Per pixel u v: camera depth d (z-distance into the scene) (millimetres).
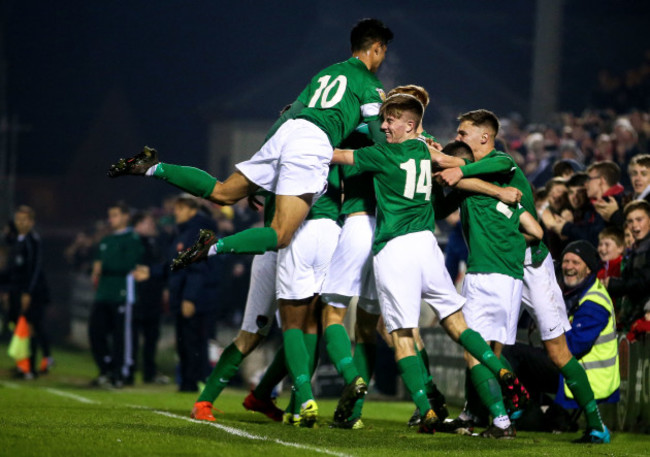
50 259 132125
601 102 62469
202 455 17156
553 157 46750
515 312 23234
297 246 23234
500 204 23031
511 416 25531
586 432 23141
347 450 18906
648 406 25578
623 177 43719
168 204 62094
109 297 43438
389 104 22453
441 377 36625
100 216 189500
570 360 23422
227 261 49156
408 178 22125
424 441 21062
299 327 23625
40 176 190500
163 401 33750
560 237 30469
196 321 39750
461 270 42156
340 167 23984
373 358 24734
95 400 33000
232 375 24828
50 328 82875
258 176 22766
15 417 23297
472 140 23750
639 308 27828
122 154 188250
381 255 22297
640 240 27812
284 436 20859
